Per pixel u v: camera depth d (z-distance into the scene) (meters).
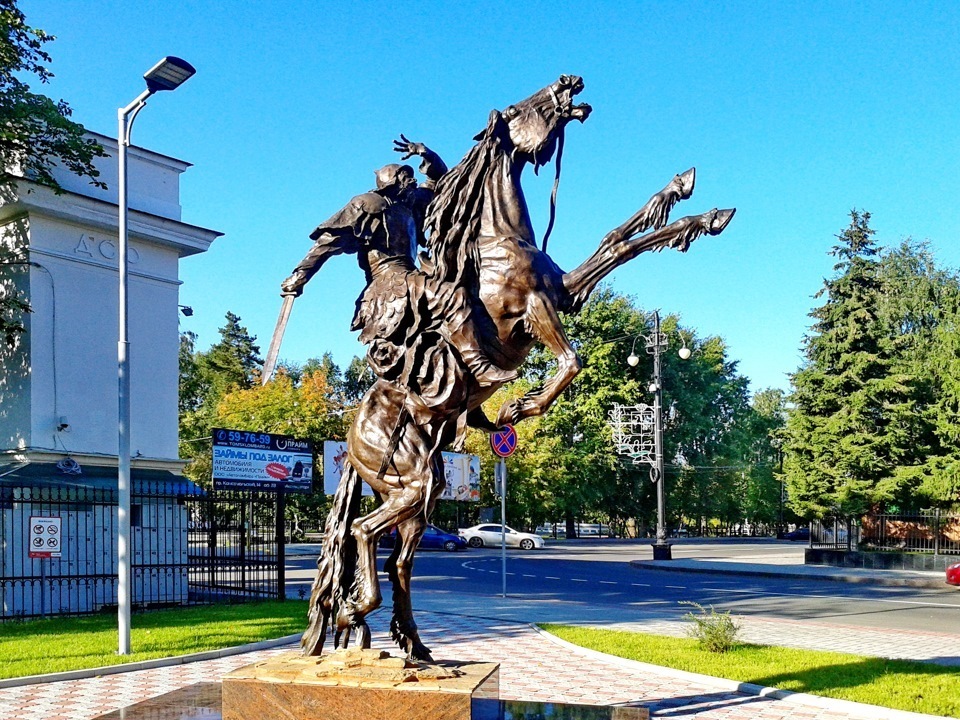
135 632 12.94
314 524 51.12
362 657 5.76
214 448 17.05
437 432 6.12
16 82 15.66
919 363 31.28
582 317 54.69
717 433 63.72
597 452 52.25
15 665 10.20
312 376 59.03
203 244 19.58
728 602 18.89
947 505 29.48
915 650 12.03
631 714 6.41
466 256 5.96
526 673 10.09
